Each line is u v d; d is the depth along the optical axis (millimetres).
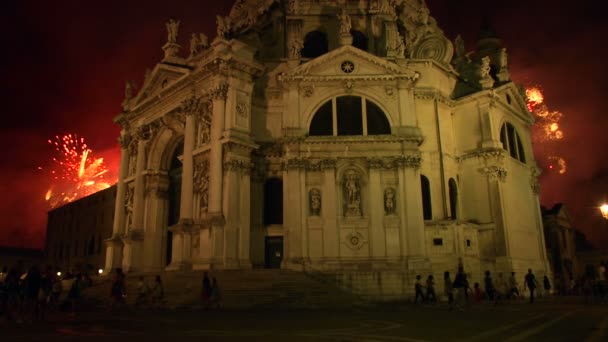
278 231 32938
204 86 33250
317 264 30422
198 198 32094
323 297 24250
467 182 36031
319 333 12859
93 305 25781
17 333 13289
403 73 33219
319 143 32188
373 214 31391
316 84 33188
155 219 38344
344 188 32125
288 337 11984
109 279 33938
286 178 31906
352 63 33688
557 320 16312
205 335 12492
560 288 37750
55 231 65938
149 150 39406
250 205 32594
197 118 33688
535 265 37156
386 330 13547
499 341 11234
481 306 23969
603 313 19188
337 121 33188
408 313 19750
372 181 31906
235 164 30609
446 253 32188
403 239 30875
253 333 12914
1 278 24188
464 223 33031
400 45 35656
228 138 30234
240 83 32250
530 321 16062
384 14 37812
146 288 25266
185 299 23609
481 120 36125
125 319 17719
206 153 31953
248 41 38750
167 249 38625
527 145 41781
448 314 19156
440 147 35344
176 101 36375
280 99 34812
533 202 40281
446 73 38312
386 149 32281
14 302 17328
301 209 31078
